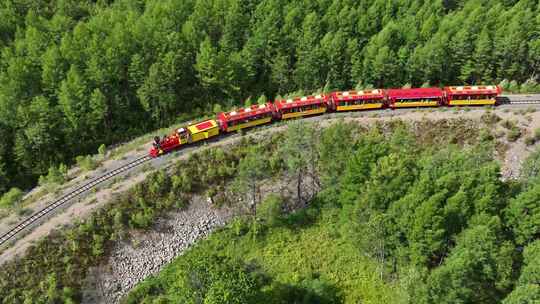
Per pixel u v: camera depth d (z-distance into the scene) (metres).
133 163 115.88
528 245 87.50
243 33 152.88
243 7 161.62
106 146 132.00
